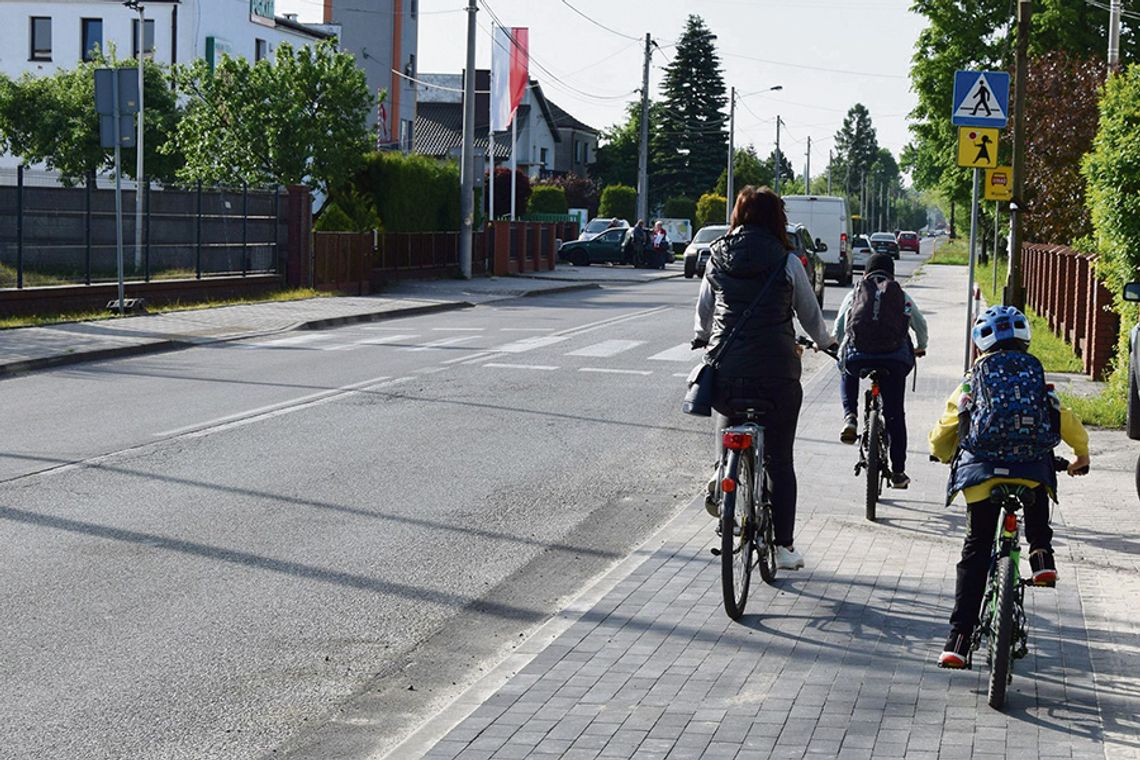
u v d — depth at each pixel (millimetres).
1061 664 6273
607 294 40094
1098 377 18906
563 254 62844
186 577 7941
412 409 14797
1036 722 5477
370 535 9117
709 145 114625
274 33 60562
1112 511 10047
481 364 19219
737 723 5441
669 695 5793
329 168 36031
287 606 7430
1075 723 5469
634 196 89312
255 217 31266
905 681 6016
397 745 5367
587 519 9797
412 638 6945
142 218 27125
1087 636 6742
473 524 9539
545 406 15297
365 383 16859
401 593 7762
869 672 6137
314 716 5805
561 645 6520
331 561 8414
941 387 17484
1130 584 7840
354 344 22031
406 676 6367
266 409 14539
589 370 18766
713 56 114938
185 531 9047
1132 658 6379
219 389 16109
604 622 6930
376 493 10445
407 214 40062
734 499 6934
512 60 51750
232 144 35906
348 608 7434
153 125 45125
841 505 10172
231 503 9938
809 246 31859
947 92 58938
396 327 25891
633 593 7516
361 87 36469
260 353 20391
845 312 10188
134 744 5414
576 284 43156
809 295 7477
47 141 45969
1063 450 12695
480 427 13727
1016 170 23609
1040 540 5973
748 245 7367
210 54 54531
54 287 23844
